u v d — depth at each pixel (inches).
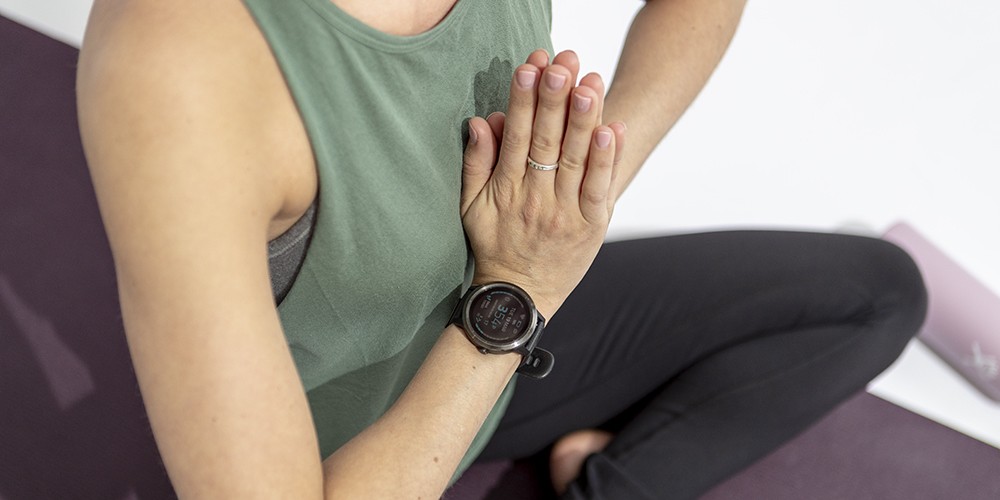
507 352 31.1
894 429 54.9
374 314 30.5
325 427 35.8
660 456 46.4
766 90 68.7
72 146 57.5
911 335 48.7
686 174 63.8
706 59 38.8
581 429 48.5
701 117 66.5
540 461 50.8
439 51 28.1
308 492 26.2
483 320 31.0
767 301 46.9
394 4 26.6
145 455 48.8
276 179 25.3
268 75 24.9
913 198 65.1
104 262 53.9
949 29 75.0
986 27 75.6
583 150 28.7
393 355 32.8
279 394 25.4
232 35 24.3
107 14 24.3
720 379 46.8
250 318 24.7
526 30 32.7
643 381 47.7
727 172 64.3
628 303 47.1
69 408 49.4
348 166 26.7
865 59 71.9
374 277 29.2
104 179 23.9
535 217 30.5
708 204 62.8
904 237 62.2
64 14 61.7
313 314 29.9
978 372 56.5
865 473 53.3
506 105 32.1
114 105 23.5
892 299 47.7
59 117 58.5
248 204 24.5
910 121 68.9
